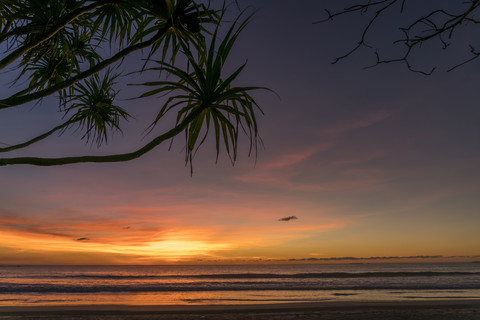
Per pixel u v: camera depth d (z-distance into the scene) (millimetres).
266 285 23844
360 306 11172
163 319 9172
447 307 11023
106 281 29125
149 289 20422
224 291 19359
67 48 3240
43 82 3113
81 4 2779
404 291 18734
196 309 10672
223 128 2176
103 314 9781
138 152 1867
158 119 2088
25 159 1723
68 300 14906
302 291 19109
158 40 2572
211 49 2072
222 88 2072
